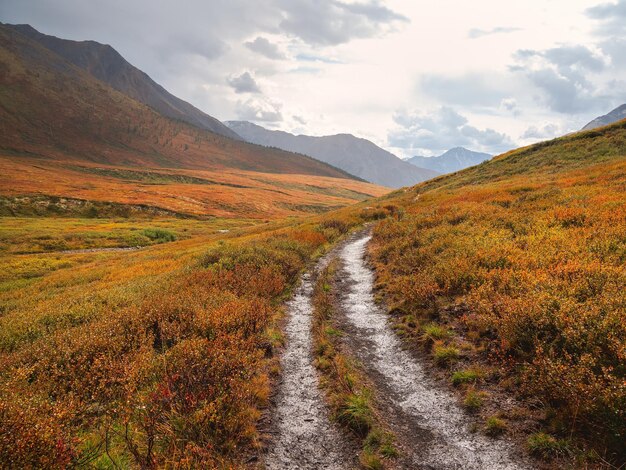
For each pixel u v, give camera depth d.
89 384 7.29
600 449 5.08
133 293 14.83
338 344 9.79
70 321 12.02
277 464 5.71
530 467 5.16
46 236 54.88
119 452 5.50
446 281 11.26
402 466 5.52
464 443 5.84
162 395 6.27
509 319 7.94
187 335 9.41
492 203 23.58
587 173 30.03
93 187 120.75
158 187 134.38
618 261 9.78
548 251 11.66
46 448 4.94
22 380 7.29
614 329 6.55
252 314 10.69
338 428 6.50
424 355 8.77
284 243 21.25
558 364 6.13
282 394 7.69
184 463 4.98
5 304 20.23
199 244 42.72
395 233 21.98
